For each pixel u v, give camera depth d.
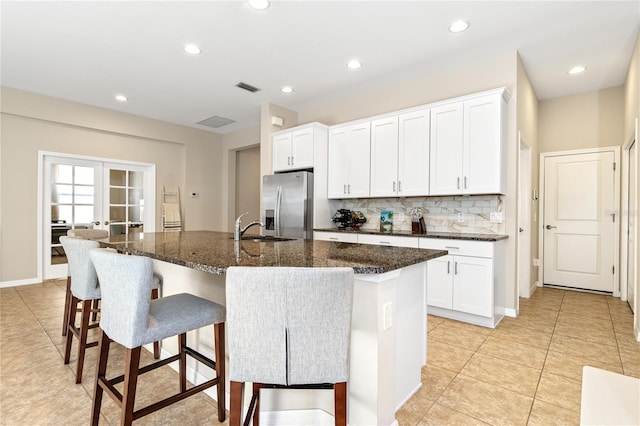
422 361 1.96
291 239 2.78
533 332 2.85
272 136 4.76
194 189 6.20
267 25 2.75
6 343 2.58
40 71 3.67
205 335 1.96
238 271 1.06
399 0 2.42
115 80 3.93
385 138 3.84
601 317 3.25
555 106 4.48
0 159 4.19
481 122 3.12
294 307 1.06
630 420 0.77
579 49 3.15
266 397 1.55
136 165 5.52
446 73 3.63
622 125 4.02
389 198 4.23
